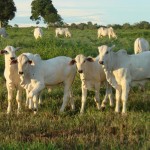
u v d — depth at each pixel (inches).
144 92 545.6
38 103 485.4
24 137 356.2
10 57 459.8
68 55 810.8
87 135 357.1
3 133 371.2
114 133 369.7
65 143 337.1
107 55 445.7
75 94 543.8
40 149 314.0
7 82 470.6
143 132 368.8
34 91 453.1
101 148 324.5
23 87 460.8
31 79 457.7
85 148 327.3
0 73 686.5
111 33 1683.1
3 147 321.1
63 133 366.6
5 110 483.8
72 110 479.5
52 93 538.9
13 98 524.4
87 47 942.4
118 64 453.7
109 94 489.1
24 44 1115.3
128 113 436.5
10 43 1126.4
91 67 467.2
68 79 486.3
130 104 485.7
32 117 426.9
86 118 417.4
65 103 479.8
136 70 458.0
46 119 417.4
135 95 528.7
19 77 466.0
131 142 337.4
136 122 393.4
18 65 443.8
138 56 463.2
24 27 3218.5
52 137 357.1
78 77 612.1
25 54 471.2
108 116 422.9
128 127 379.9
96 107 487.2
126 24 3117.6
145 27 3031.5
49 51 838.5
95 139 344.5
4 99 526.9
